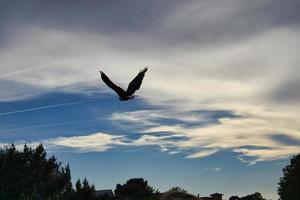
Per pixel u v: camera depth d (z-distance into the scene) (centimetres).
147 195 10256
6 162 7894
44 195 7306
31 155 8094
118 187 10650
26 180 7675
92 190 6844
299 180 8175
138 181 10756
